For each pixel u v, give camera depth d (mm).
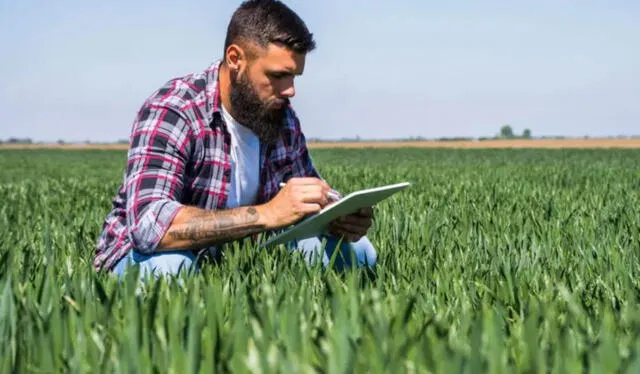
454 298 3445
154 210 4051
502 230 5660
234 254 4172
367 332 2543
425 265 4062
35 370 2354
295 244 4457
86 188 14859
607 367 2191
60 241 5273
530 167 26578
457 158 50688
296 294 3227
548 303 3094
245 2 4082
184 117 4246
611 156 49719
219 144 4332
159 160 4191
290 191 3998
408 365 2172
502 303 3246
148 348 2430
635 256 4594
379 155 59625
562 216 7238
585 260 4297
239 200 4523
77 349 2439
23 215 8578
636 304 3322
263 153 4512
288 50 3973
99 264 4367
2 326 2646
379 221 6059
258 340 2467
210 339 2422
